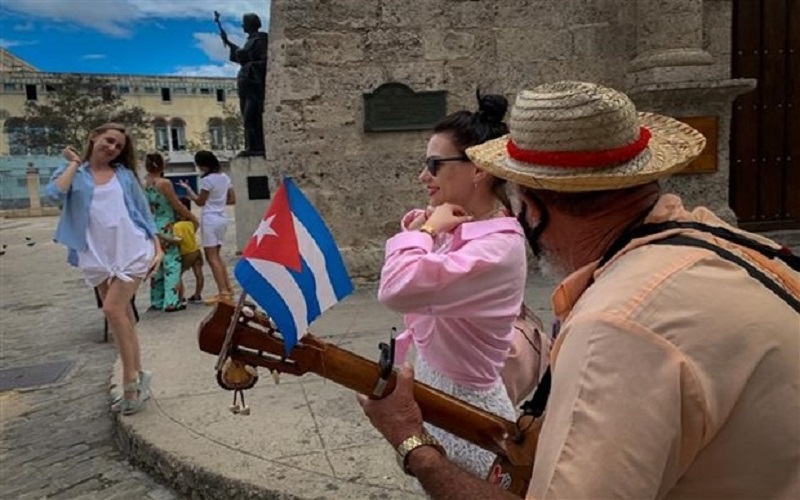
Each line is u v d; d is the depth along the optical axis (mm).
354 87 7414
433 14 7391
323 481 3094
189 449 3510
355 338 5422
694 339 1017
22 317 8391
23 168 46531
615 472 979
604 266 1188
